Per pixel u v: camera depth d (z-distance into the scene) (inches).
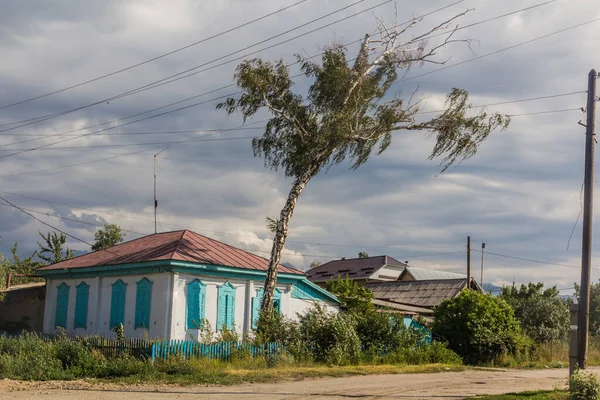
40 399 547.2
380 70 1111.6
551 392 666.8
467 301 1389.0
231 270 1056.2
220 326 1043.9
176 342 845.8
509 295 2332.7
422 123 1135.0
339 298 1362.0
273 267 1047.0
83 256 1232.2
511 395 641.0
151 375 732.0
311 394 634.2
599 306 2028.8
